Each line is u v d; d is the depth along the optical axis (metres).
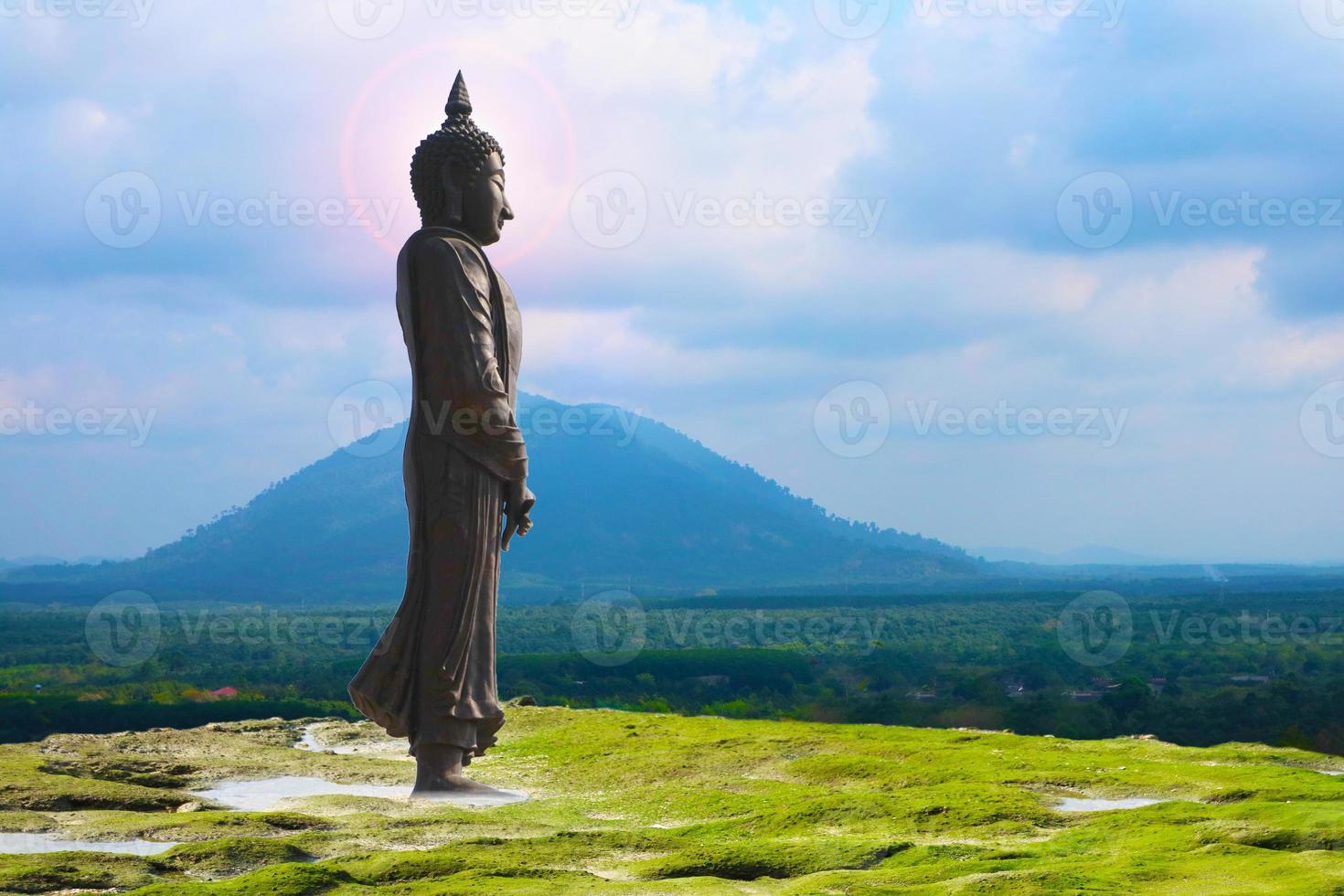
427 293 17.92
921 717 51.34
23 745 22.25
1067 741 22.20
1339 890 11.27
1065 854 13.36
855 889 12.21
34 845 14.66
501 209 18.92
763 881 13.12
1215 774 17.97
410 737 17.91
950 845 13.89
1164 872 12.18
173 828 15.29
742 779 18.91
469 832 15.47
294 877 12.44
